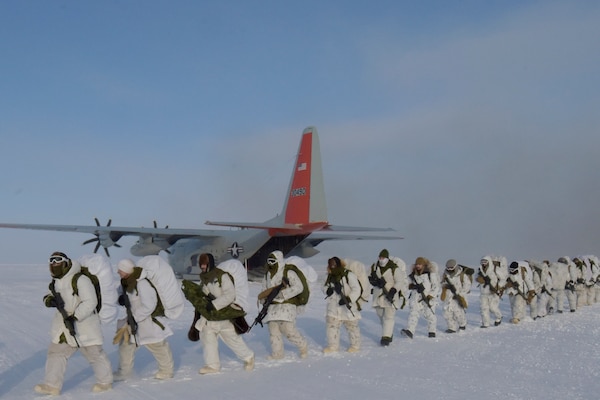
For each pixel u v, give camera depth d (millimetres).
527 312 17062
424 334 11742
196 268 27484
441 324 13555
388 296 9906
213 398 6191
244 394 6375
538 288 15156
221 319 7449
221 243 26641
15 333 10953
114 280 6684
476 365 8180
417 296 11164
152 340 7008
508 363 8344
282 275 8547
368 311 15625
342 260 9508
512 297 13992
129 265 6902
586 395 6367
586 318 15273
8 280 29859
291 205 25125
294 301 8594
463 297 12078
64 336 6312
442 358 8789
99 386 6535
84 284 6242
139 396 6301
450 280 12070
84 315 6227
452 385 6852
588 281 19344
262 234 24891
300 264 8812
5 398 6234
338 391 6520
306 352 8859
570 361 8492
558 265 16656
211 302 7441
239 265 7723
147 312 6949
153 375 7512
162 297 7102
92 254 6773
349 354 9195
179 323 12648
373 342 10578
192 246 27938
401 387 6734
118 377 7242
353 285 9219
